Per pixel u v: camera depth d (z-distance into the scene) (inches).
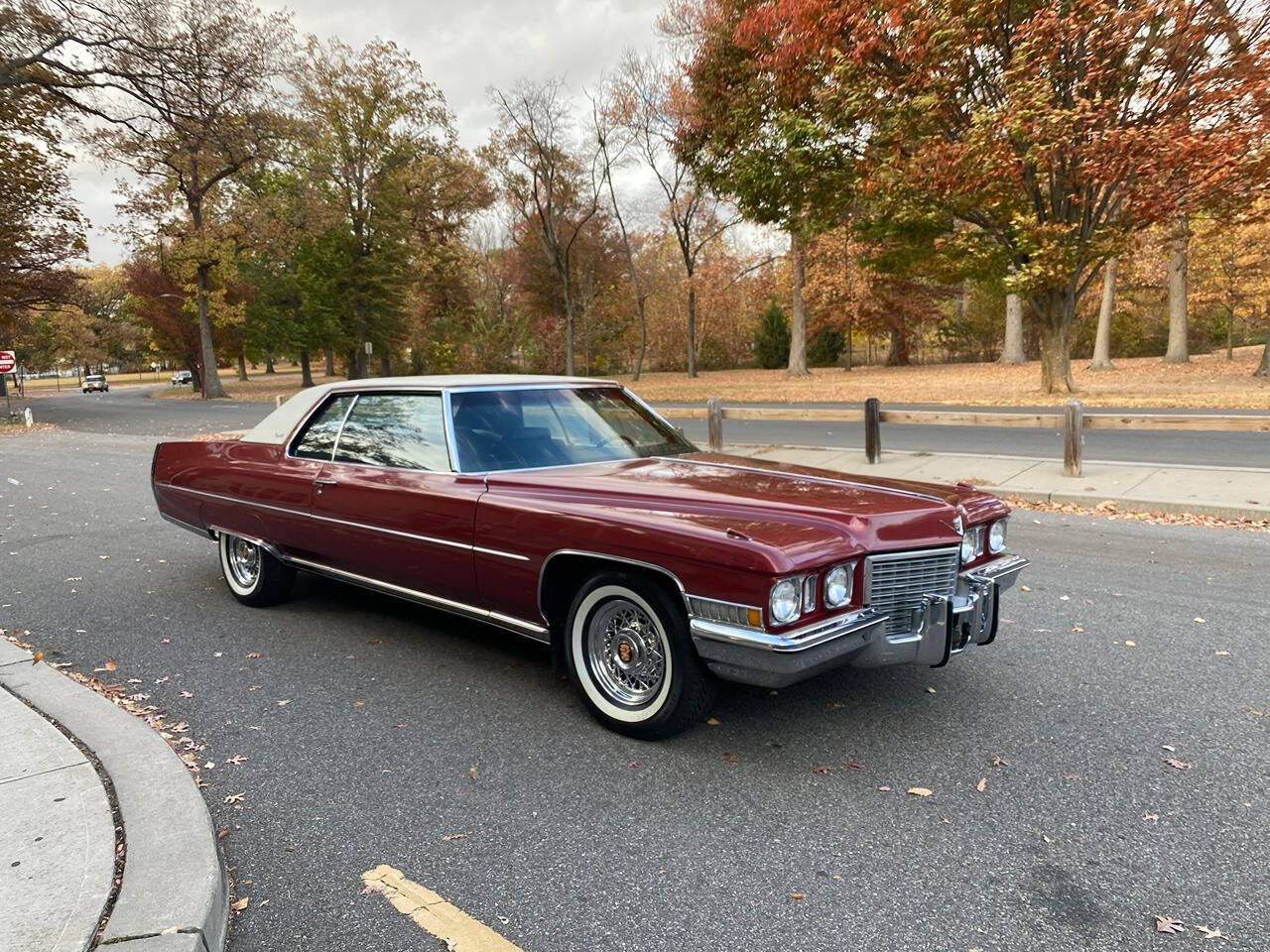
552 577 147.6
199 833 105.7
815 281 1683.1
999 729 142.0
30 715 141.7
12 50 896.9
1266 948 87.8
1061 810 116.4
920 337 2217.0
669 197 1579.7
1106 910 94.8
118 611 220.8
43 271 1181.1
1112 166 553.6
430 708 155.6
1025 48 533.6
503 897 99.7
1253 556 250.8
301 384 2317.9
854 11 585.6
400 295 1841.8
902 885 100.4
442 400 170.1
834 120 642.2
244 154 1328.7
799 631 118.3
